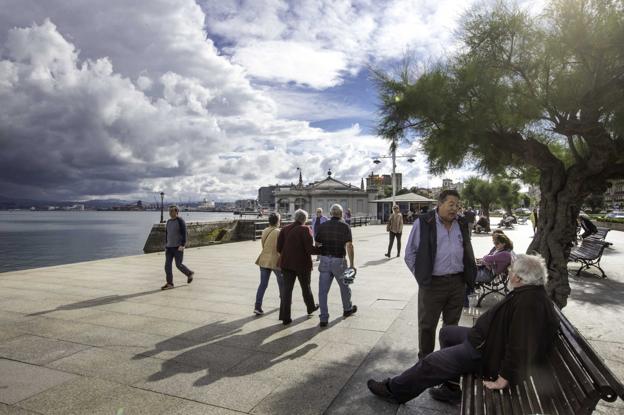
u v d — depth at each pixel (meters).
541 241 5.97
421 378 3.60
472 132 5.56
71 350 5.19
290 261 6.32
